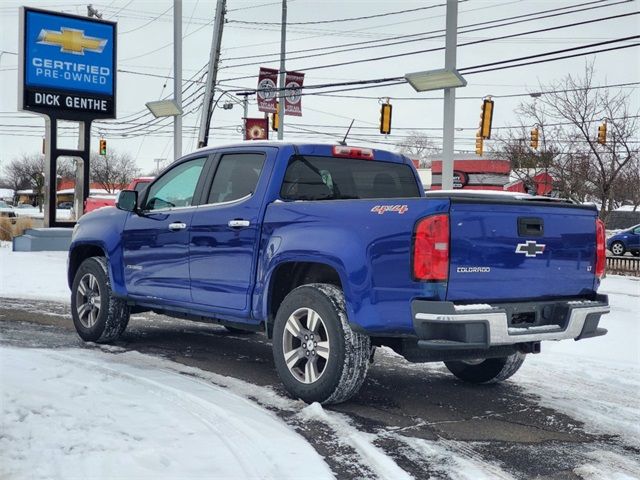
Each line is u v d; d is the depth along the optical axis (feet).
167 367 22.47
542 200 19.69
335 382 17.74
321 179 21.17
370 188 22.36
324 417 17.44
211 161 22.63
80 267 26.23
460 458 15.25
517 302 17.38
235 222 20.52
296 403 18.72
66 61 76.89
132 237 24.49
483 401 20.11
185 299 22.48
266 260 19.57
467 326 15.87
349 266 17.34
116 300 25.30
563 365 25.20
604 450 16.14
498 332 16.22
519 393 21.15
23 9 73.67
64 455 13.74
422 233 16.05
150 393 18.75
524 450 15.96
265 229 19.80
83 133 79.71
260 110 100.07
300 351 18.65
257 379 21.29
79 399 17.61
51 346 25.14
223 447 14.80
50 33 75.61
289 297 18.88
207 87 96.94
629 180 95.76
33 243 69.82
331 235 17.93
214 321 22.41
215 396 18.80
